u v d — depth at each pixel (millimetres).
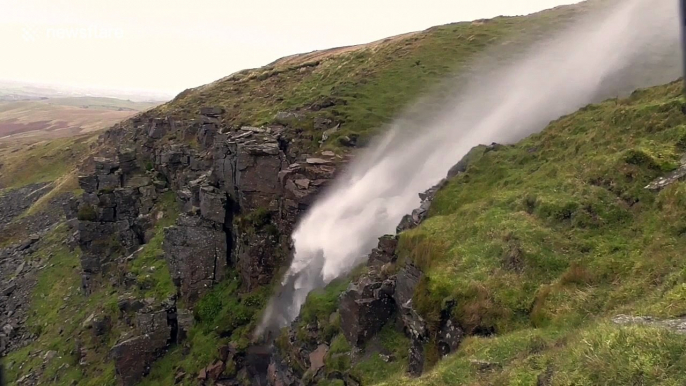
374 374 19562
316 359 24438
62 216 74188
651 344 9836
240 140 42344
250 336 34156
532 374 11492
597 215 18562
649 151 19781
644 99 26203
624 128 23312
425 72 61969
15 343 47219
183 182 51281
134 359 36031
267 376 30516
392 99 55000
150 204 52688
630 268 15289
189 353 35562
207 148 55156
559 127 28922
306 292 33406
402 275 21328
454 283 17906
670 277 13336
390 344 20609
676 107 21891
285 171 38906
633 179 19250
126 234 50188
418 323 18062
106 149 89812
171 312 38656
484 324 16094
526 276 17141
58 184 93438
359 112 50438
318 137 46125
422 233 22797
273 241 38281
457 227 22203
